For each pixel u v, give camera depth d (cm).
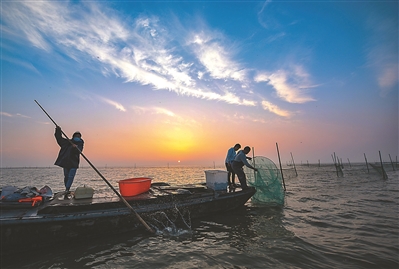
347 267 366
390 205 909
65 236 441
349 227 593
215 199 670
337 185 1800
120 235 507
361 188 1560
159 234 529
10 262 380
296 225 614
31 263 377
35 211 458
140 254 421
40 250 420
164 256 413
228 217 690
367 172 3675
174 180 2744
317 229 576
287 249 441
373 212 774
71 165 597
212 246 463
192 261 393
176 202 609
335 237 512
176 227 583
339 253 420
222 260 397
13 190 505
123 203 529
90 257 404
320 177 2861
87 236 466
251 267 370
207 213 666
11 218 403
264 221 650
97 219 470
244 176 802
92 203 505
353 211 789
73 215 447
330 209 827
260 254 421
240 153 797
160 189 732
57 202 519
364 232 550
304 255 413
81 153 554
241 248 452
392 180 2236
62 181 2714
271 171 904
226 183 802
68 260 390
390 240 491
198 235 529
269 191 891
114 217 488
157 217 554
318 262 385
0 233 385
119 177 3600
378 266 369
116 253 423
